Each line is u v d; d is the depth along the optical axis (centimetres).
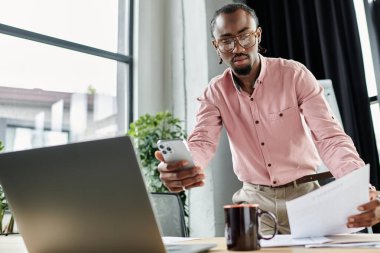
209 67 317
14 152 75
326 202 86
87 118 321
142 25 361
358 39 264
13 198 78
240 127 164
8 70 285
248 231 79
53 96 305
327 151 134
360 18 281
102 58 339
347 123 255
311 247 81
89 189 70
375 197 97
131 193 67
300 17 300
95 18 339
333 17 276
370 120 252
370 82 272
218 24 150
